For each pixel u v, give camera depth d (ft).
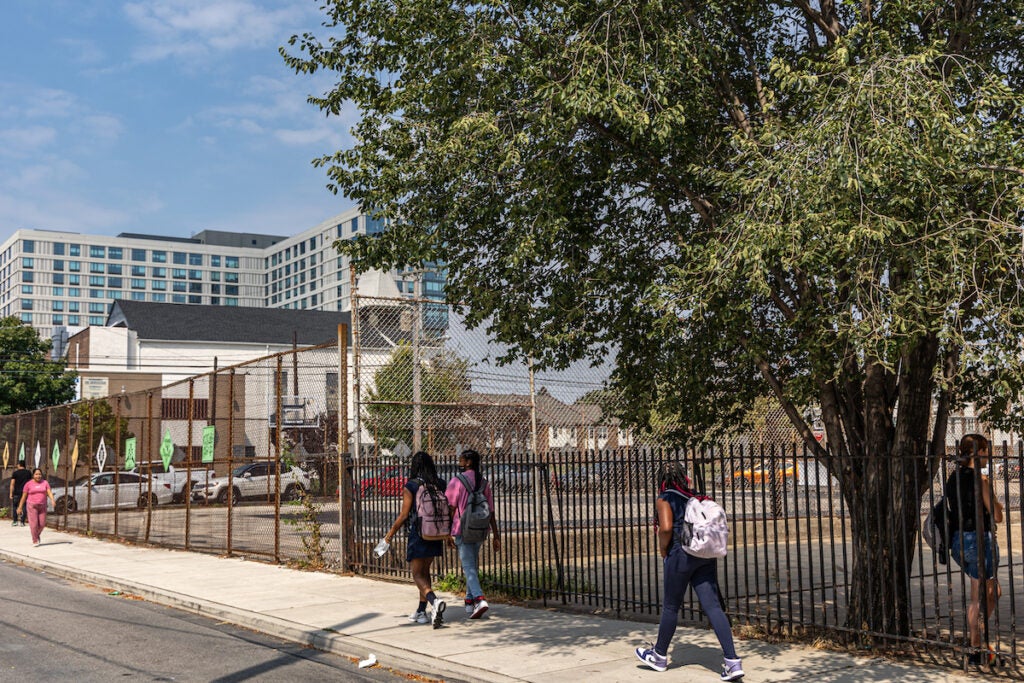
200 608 39.45
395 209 31.76
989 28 28.68
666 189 31.78
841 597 40.96
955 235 22.81
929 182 23.09
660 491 26.16
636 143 30.12
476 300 32.48
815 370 26.43
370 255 32.71
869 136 23.12
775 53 33.09
